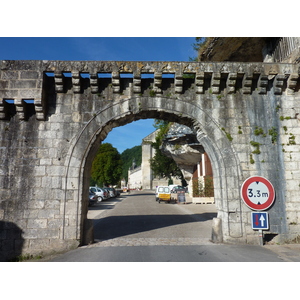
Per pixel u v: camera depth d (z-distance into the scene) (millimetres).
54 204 7797
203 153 26328
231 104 8656
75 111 8383
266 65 8516
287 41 10359
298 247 7453
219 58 13820
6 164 7957
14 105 8352
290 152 8414
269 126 8570
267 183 8094
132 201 30359
